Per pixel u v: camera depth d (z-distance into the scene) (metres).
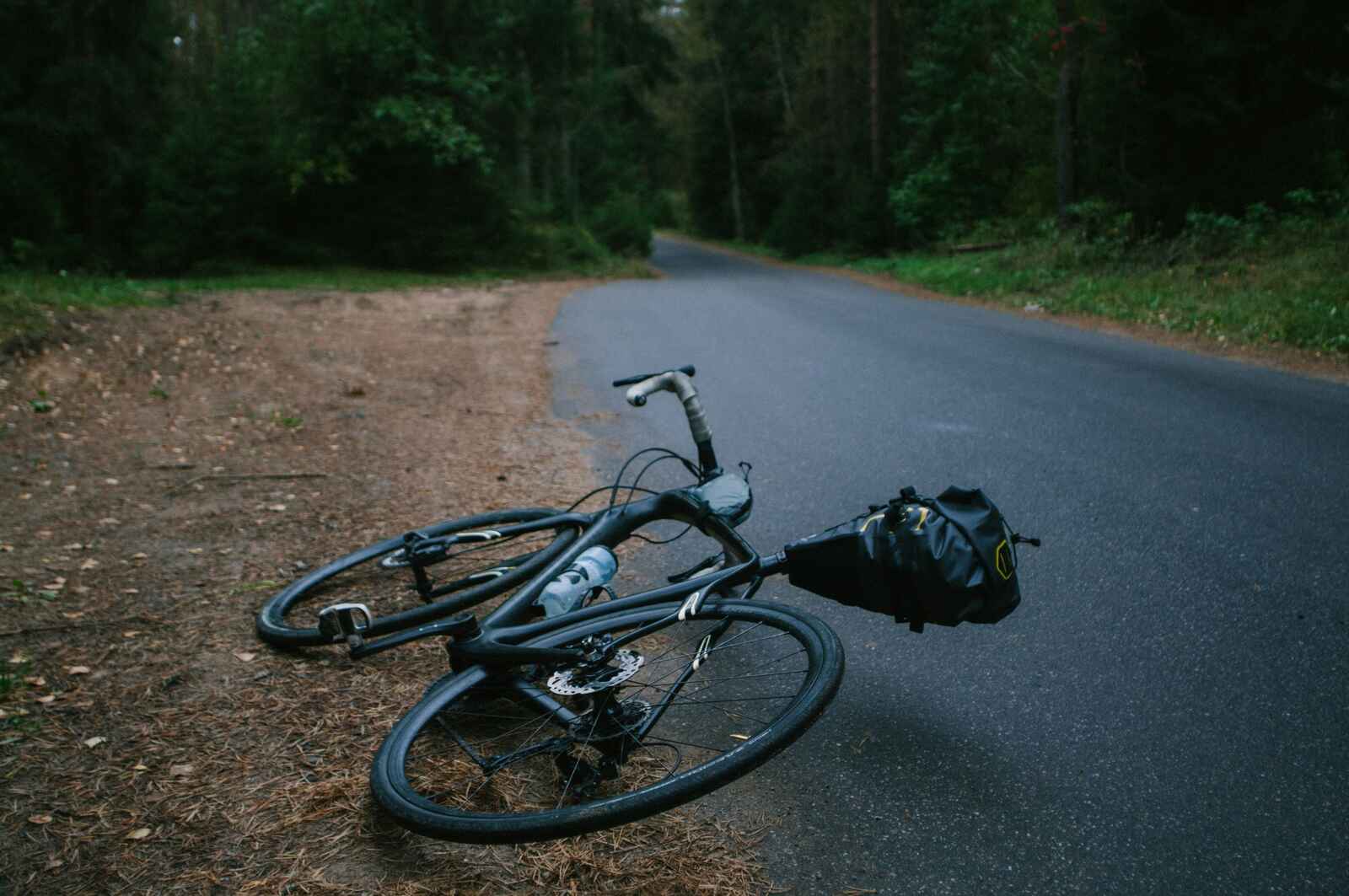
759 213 51.91
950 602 2.51
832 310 14.11
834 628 3.67
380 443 6.85
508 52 30.34
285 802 2.69
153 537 4.92
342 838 2.54
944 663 3.35
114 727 3.08
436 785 2.71
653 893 2.30
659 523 4.94
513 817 2.11
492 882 2.35
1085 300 12.90
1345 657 3.21
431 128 21.64
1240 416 6.47
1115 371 8.34
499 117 26.41
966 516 2.61
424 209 23.41
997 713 3.02
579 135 39.34
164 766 2.87
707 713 3.11
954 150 24.97
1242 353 9.16
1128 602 3.73
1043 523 4.66
